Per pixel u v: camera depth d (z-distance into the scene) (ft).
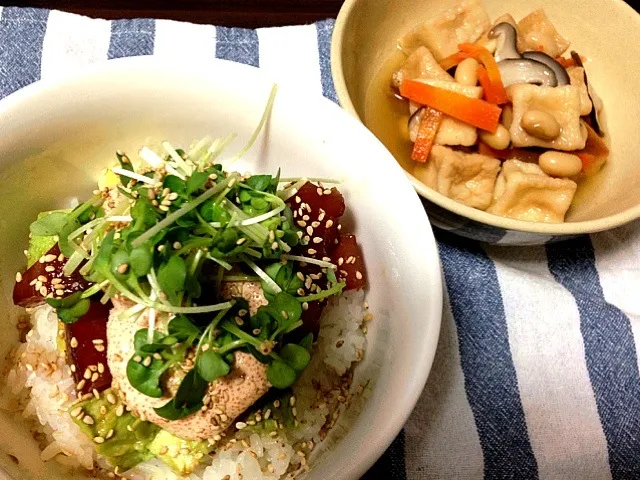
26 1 0.95
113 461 0.52
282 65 0.85
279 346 0.49
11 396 0.53
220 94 0.54
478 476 0.64
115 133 0.56
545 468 0.65
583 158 0.84
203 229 0.49
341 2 1.00
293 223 0.53
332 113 0.53
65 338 0.53
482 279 0.74
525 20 0.94
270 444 0.52
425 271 0.48
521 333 0.71
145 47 0.83
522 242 0.73
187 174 0.52
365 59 0.90
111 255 0.47
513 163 0.82
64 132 0.53
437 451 0.65
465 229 0.72
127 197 0.52
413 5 0.93
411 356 0.45
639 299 0.77
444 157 0.80
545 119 0.79
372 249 0.55
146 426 0.51
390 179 0.51
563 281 0.77
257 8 0.98
